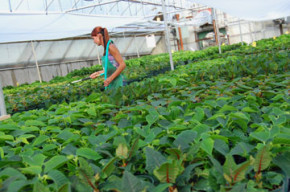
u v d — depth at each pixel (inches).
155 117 87.4
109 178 53.5
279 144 59.2
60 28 544.7
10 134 93.4
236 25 1763.0
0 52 824.3
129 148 64.7
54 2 708.7
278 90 126.7
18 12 378.3
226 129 72.2
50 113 132.9
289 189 49.5
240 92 140.2
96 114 118.7
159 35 1659.7
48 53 978.7
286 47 433.1
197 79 207.2
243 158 61.3
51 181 60.0
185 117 92.0
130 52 1480.1
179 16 1464.1
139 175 57.6
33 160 61.5
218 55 476.4
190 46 1803.6
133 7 1015.0
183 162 56.1
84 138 82.2
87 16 507.5
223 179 48.4
